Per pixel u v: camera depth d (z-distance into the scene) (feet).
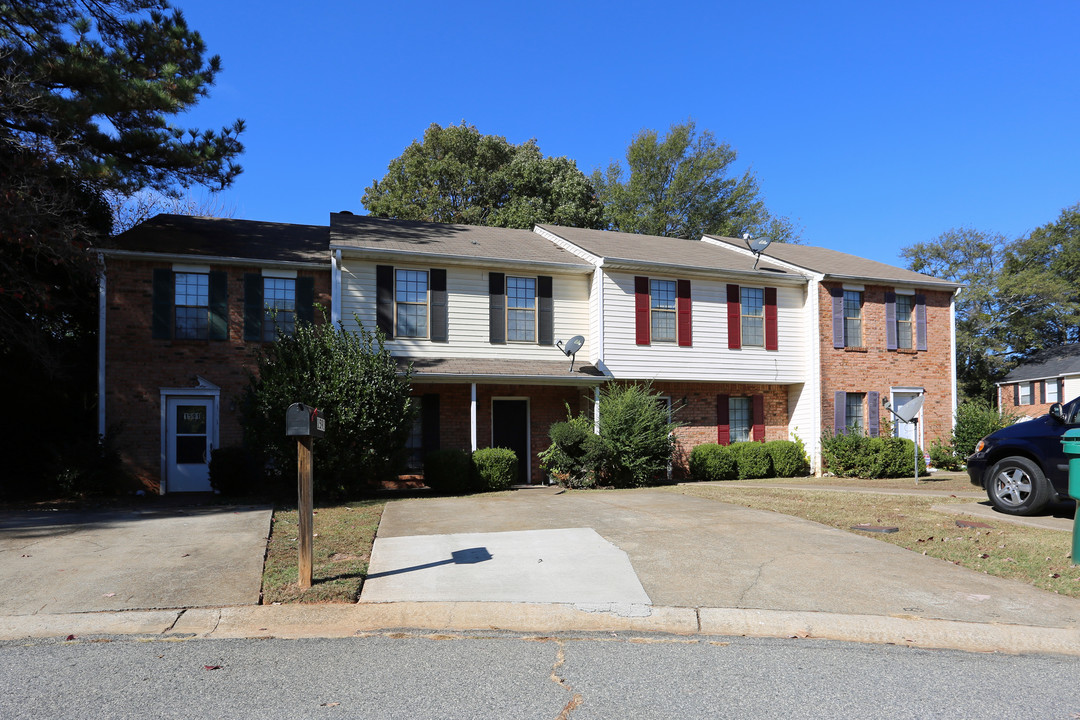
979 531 28.89
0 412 50.57
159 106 46.96
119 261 49.96
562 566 23.85
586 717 12.85
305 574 21.01
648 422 52.90
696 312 63.31
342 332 44.42
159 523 31.60
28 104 42.93
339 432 40.91
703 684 14.56
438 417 56.49
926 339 71.00
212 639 17.60
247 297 52.19
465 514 34.73
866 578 22.30
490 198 119.65
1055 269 132.87
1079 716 13.01
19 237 42.04
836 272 68.28
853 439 61.00
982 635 17.66
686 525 30.71
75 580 21.98
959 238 133.18
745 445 62.39
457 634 18.04
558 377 55.62
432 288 56.75
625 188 128.98
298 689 14.21
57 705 13.35
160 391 50.03
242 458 47.11
